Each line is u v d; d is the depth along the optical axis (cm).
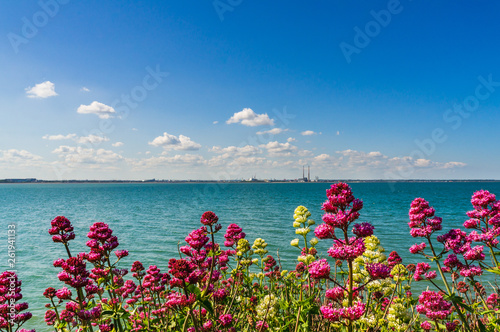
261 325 577
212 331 553
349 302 442
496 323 524
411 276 686
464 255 644
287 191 19050
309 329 606
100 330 611
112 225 4656
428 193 14588
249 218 5281
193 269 512
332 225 461
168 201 10450
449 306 548
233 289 747
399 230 3731
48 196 14950
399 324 529
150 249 2931
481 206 697
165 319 629
